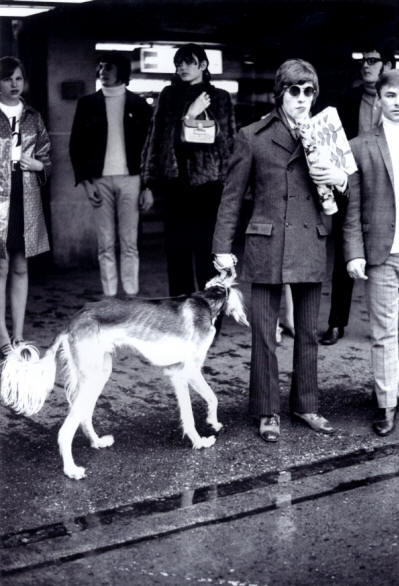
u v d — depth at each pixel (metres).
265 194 5.00
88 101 7.29
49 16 9.36
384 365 5.21
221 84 10.83
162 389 6.01
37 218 6.50
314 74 4.86
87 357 4.63
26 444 5.05
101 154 7.35
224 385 6.09
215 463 4.81
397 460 4.88
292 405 5.38
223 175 6.56
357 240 5.10
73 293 8.71
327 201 4.91
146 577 3.67
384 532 4.06
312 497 4.42
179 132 6.48
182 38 10.37
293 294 5.25
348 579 3.65
